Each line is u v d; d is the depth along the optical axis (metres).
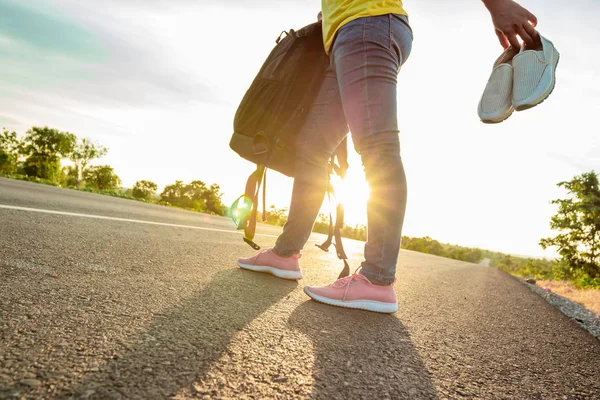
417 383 1.04
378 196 1.72
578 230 25.08
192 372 0.86
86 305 1.20
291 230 2.23
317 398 0.85
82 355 0.86
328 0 1.86
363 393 0.92
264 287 1.94
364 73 1.66
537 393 1.12
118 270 1.77
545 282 12.66
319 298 1.79
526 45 1.67
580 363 1.55
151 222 4.33
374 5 1.69
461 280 4.82
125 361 0.86
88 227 2.97
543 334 2.04
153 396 0.73
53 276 1.48
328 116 2.04
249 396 0.80
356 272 1.88
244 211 1.98
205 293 1.60
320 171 2.12
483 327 1.97
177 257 2.40
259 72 2.02
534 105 1.51
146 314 1.21
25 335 0.91
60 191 6.65
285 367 0.98
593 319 3.14
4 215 2.77
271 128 1.94
